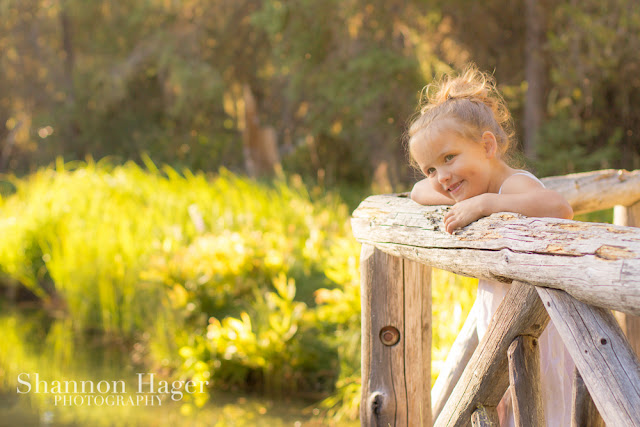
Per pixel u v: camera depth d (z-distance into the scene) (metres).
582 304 1.42
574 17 9.87
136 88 20.55
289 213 7.64
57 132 20.47
